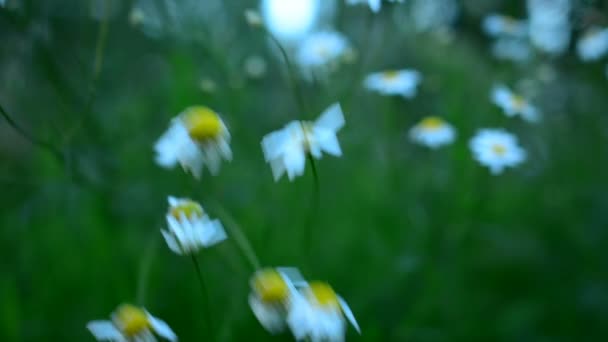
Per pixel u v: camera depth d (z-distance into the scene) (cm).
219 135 22
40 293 35
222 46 38
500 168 35
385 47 45
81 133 33
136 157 37
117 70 40
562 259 45
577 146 50
